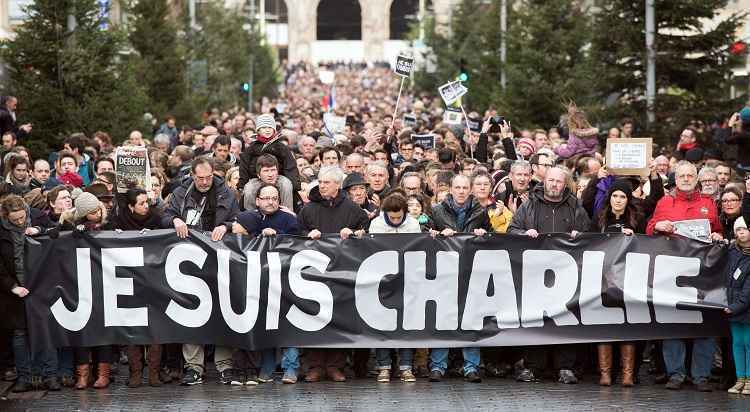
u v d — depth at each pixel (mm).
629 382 13586
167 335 13320
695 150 20156
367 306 13430
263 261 13352
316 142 22188
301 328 13383
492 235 13484
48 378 13391
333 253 13422
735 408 12359
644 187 14734
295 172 15453
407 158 21312
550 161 16172
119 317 13297
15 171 17062
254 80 74562
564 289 13508
